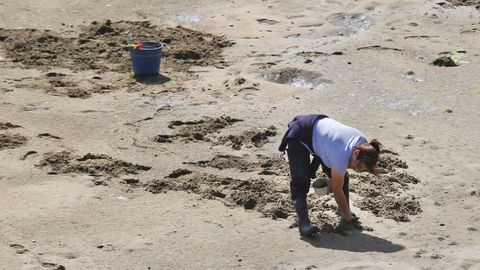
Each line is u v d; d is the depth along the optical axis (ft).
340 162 82.74
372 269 79.00
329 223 88.74
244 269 79.36
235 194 95.30
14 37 155.33
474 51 153.69
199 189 97.19
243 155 107.45
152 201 93.76
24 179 98.22
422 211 92.89
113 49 151.74
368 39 160.15
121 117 120.06
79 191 95.30
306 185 86.12
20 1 172.55
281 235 86.28
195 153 107.86
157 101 127.24
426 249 83.87
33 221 87.51
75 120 118.42
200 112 122.72
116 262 79.97
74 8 171.12
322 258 81.51
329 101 127.85
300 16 173.58
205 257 81.41
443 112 124.06
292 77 139.64
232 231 86.99
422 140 112.88
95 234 85.40
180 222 88.63
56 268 78.02
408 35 162.81
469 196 96.94
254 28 165.89
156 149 108.88
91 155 105.50
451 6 179.22
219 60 148.05
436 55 151.43
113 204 92.53
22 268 77.87
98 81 136.05
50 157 104.47
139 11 171.63
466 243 85.61
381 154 107.45
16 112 120.78
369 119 120.67
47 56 146.92
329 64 144.46
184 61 147.02
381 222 89.86
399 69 143.02
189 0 179.52
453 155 108.27
